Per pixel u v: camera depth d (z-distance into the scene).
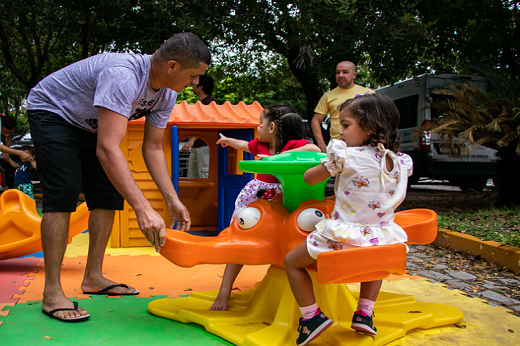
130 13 7.86
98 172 2.76
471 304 2.89
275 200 2.69
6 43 8.93
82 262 3.78
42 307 2.46
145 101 2.47
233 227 2.38
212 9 7.46
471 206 7.27
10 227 3.44
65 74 2.51
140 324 2.37
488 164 9.70
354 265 1.84
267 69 12.17
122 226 4.51
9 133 6.58
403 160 2.12
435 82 9.56
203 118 4.71
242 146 2.96
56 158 2.42
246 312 2.45
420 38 7.20
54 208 2.41
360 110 2.03
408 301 2.75
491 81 7.29
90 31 8.57
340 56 7.43
